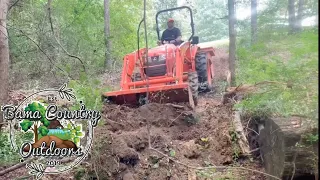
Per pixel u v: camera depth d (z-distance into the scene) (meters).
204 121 4.83
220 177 3.42
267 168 3.39
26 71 7.31
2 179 3.59
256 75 3.62
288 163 2.82
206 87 7.16
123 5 13.59
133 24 13.59
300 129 2.84
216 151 3.96
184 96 5.21
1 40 4.21
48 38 6.41
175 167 3.60
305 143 2.75
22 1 7.76
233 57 5.38
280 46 3.48
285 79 3.16
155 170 3.55
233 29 5.52
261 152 3.70
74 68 5.79
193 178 3.41
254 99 3.67
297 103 3.04
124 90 5.25
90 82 4.16
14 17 7.46
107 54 9.14
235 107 4.08
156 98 5.29
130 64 5.90
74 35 7.86
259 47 3.66
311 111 2.71
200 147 4.04
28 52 7.09
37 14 7.70
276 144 3.06
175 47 6.01
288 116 3.20
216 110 5.12
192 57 6.78
